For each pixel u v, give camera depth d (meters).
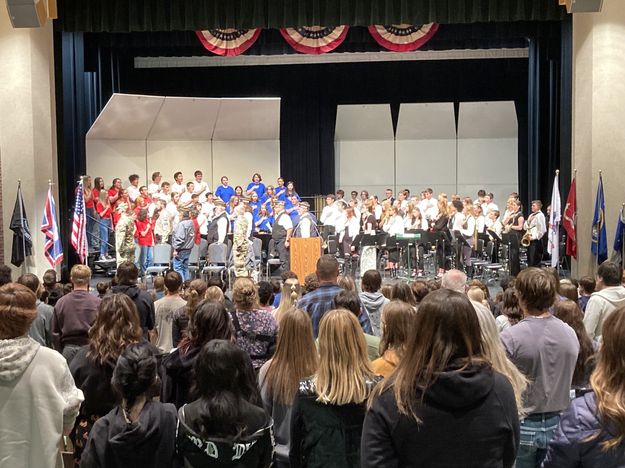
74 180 15.55
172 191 17.78
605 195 12.58
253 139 19.95
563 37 14.38
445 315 2.31
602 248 12.38
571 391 3.81
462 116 21.41
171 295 6.64
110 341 3.86
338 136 21.97
